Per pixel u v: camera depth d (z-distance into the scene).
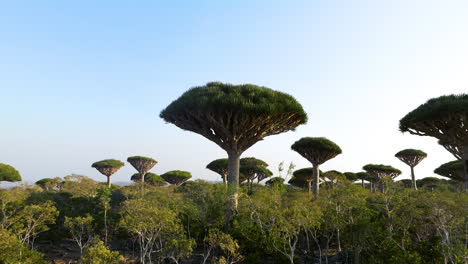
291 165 21.44
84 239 25.16
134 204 18.33
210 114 19.12
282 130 22.11
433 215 14.75
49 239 25.05
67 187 32.31
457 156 22.08
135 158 56.62
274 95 20.05
